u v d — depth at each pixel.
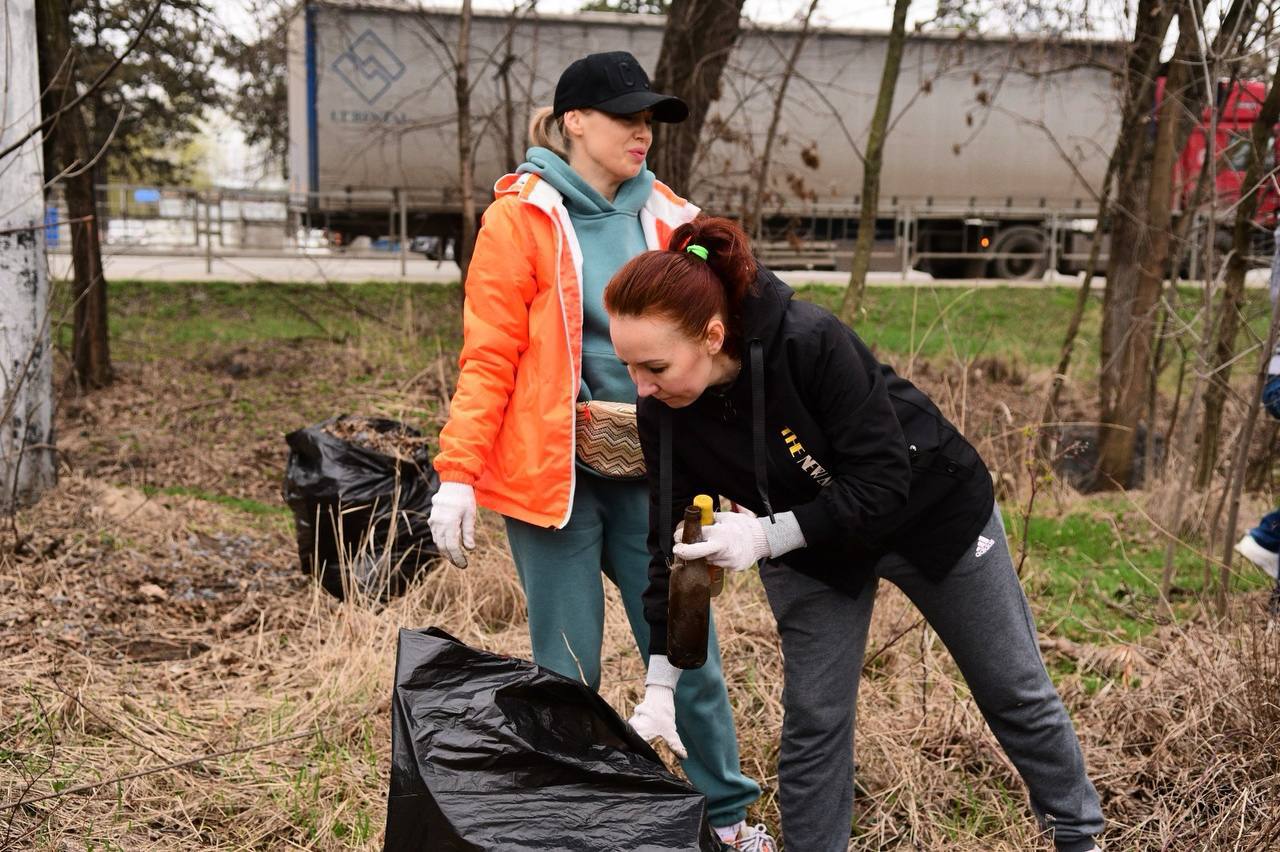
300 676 3.86
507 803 2.01
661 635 2.45
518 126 14.80
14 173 5.51
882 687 3.68
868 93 17.81
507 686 2.13
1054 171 19.33
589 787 2.07
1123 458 7.94
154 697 3.60
